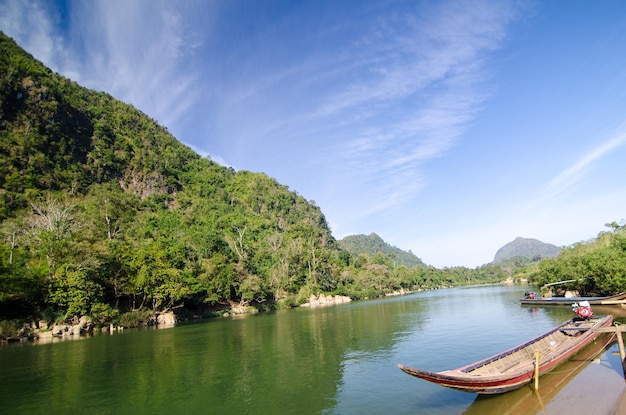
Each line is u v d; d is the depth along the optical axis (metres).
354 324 53.00
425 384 21.59
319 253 134.62
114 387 24.73
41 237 58.66
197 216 166.88
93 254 59.16
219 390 23.19
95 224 99.88
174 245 96.06
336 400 20.02
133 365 31.33
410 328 44.75
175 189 193.50
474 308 64.38
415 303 88.38
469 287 193.62
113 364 31.88
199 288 83.00
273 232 178.25
